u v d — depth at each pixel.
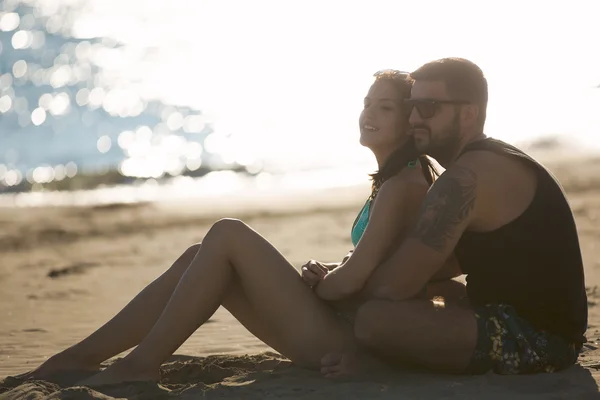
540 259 4.42
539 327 4.54
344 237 13.31
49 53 51.31
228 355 5.69
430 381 4.46
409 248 4.46
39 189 24.58
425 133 4.57
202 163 29.41
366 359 4.66
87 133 36.53
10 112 39.78
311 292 4.73
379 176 4.83
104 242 14.70
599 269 8.73
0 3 60.50
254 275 4.65
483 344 4.44
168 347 4.58
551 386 4.30
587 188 15.95
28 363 5.96
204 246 4.65
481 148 4.48
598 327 6.15
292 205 18.36
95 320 7.73
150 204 19.66
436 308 4.45
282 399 4.25
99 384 4.47
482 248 4.48
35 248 14.17
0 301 8.92
